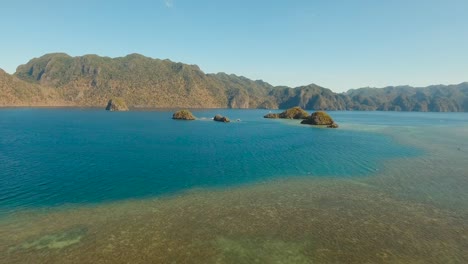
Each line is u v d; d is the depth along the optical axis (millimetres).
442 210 28031
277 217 26125
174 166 44031
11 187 32969
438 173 41188
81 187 33469
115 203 28984
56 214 26172
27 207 27609
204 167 43656
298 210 27766
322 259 19719
